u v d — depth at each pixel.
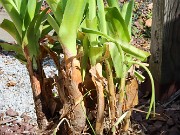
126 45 0.80
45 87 0.88
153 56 1.84
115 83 0.85
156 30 1.78
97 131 0.82
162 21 1.74
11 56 2.77
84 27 0.81
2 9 3.46
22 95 2.24
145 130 1.61
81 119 0.82
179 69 1.82
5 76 2.48
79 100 0.81
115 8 0.80
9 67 2.61
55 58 0.87
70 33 0.77
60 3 0.79
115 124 0.81
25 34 0.83
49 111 0.89
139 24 3.16
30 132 1.80
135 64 0.87
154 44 1.82
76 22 0.77
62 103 0.85
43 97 0.88
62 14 0.80
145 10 3.36
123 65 0.82
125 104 0.85
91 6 0.81
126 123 0.86
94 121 0.84
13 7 0.83
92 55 0.79
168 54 1.79
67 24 0.77
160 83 1.83
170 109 1.80
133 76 0.85
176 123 1.70
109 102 0.82
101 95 0.80
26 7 0.85
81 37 0.81
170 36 1.76
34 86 0.87
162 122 1.70
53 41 0.90
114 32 0.83
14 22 0.85
